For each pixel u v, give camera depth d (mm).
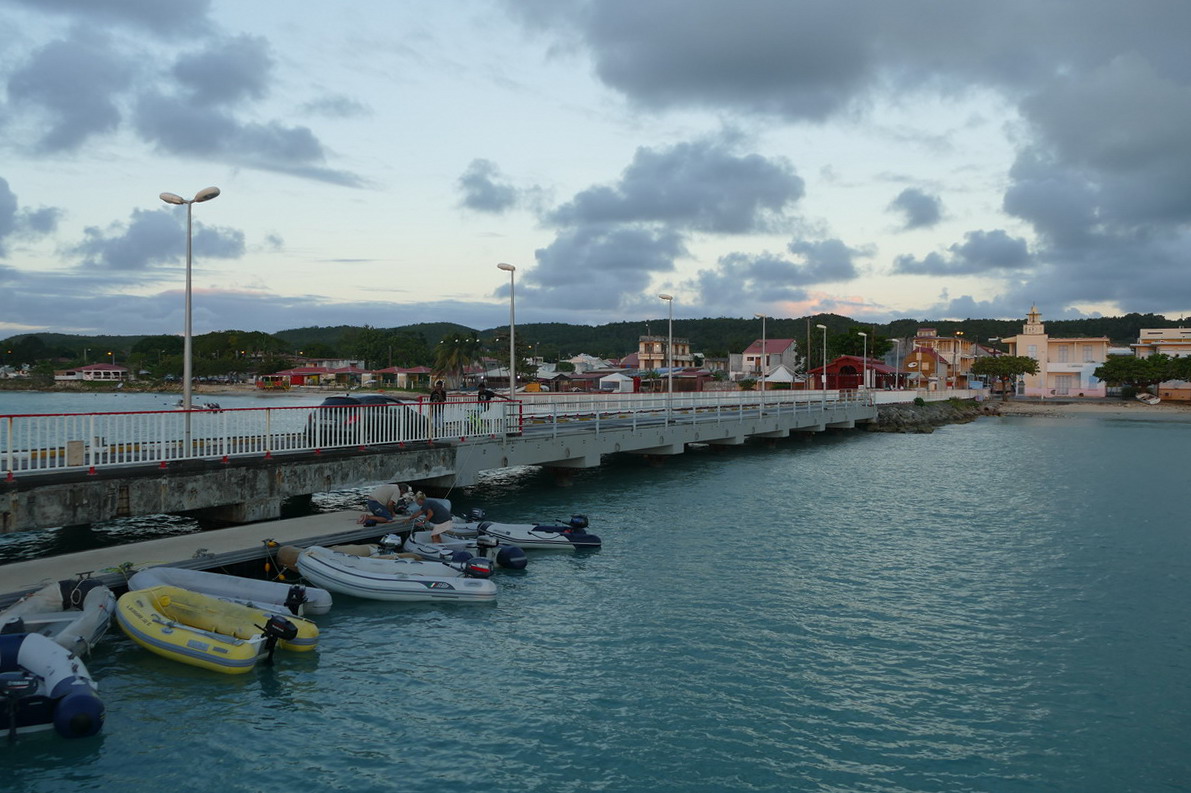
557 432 37031
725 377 133125
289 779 11742
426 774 11984
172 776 11734
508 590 21125
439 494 30859
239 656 15109
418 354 199000
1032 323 147250
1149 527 31172
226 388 160000
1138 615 20062
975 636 18406
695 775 12172
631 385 118875
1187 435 76938
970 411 107625
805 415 65188
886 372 105750
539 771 12156
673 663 16375
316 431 25781
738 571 23453
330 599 18672
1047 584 22734
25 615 15180
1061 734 13812
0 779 11500
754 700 14773
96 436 20328
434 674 15547
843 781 12141
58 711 12422
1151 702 15102
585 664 16219
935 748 13219
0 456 18500
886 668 16438
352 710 13945
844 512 33406
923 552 26422
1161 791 12141
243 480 22781
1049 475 46625
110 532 25656
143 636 15547
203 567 19031
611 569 23391
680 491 37719
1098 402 130375
